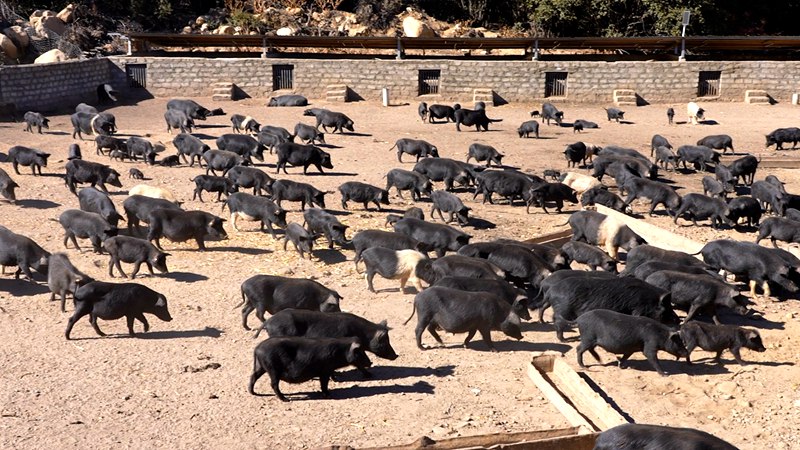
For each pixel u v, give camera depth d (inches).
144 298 708.0
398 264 804.0
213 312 773.3
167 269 866.8
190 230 921.5
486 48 2164.1
